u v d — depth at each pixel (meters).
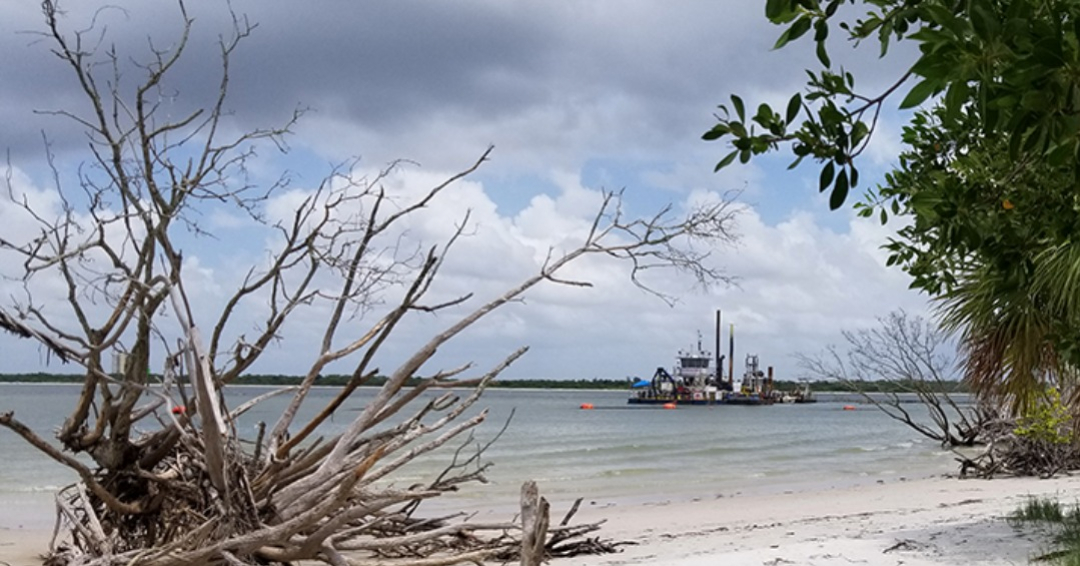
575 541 11.97
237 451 7.55
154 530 8.62
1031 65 2.70
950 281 8.09
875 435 56.31
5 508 18.67
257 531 7.10
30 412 60.25
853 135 3.70
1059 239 5.04
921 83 2.94
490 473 27.75
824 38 3.57
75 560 8.20
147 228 7.04
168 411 7.49
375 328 8.30
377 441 8.36
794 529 12.77
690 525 14.99
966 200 4.94
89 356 7.61
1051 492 18.81
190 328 6.95
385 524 10.01
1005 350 8.76
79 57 6.97
